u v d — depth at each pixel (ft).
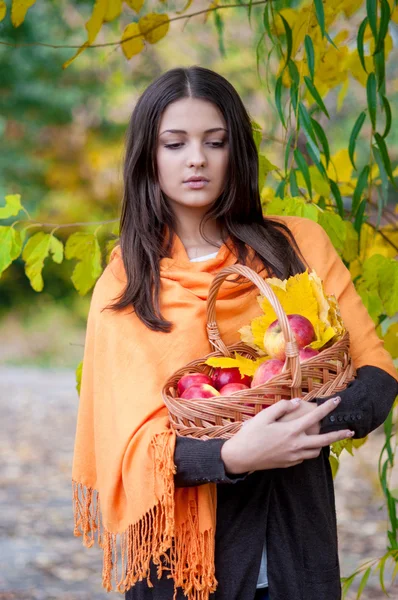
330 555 7.07
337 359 6.44
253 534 6.76
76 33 42.34
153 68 36.09
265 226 7.68
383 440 24.86
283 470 6.87
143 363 7.06
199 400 6.26
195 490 6.59
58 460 24.89
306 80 9.19
